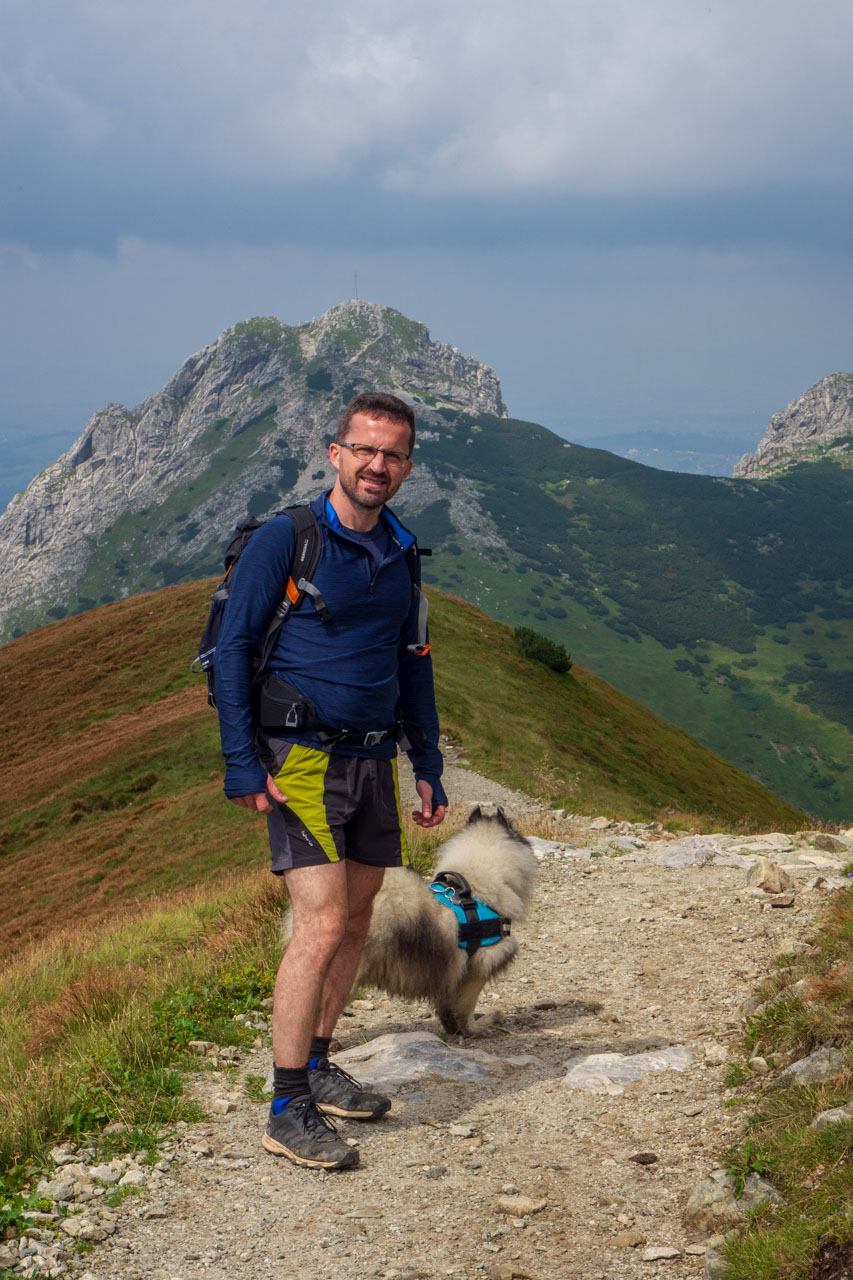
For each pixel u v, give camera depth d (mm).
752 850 9492
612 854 9609
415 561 3430
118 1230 2811
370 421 3145
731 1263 2371
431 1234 2736
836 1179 2523
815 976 4340
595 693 50406
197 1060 4277
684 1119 3426
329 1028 3688
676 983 5293
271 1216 2875
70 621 58875
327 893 3213
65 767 38281
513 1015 4980
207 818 31734
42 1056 5238
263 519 3307
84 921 24938
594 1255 2580
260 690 3232
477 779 28562
